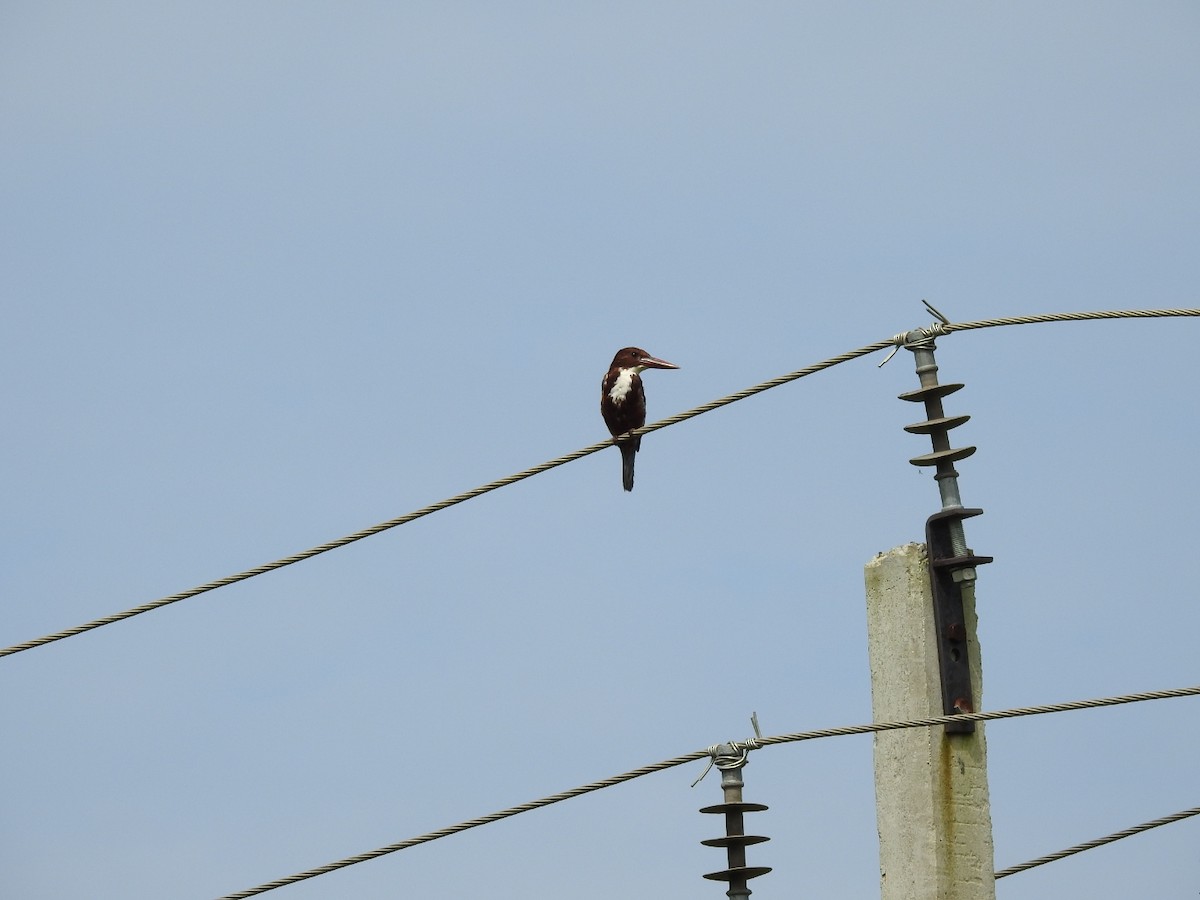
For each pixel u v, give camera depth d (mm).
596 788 11922
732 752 11531
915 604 11133
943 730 10875
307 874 12375
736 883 11336
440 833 12273
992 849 10680
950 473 11664
